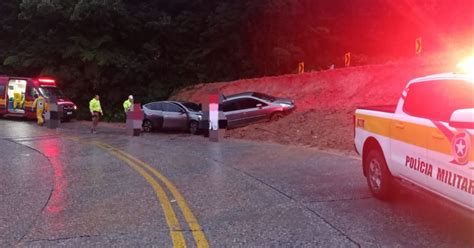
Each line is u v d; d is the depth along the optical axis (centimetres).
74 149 1461
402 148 651
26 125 2450
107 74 3922
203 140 1795
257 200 755
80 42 3894
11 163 1169
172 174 1004
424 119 597
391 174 702
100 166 1122
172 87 4069
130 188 864
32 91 2783
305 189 828
